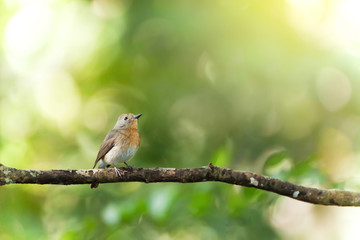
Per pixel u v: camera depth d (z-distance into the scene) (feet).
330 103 42.80
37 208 36.60
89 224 27.96
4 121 41.27
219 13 40.52
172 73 44.57
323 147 43.68
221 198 28.53
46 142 43.04
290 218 41.63
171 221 29.55
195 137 44.70
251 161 44.14
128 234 31.58
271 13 40.55
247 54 40.04
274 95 42.75
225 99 44.93
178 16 40.70
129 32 42.14
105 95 45.14
